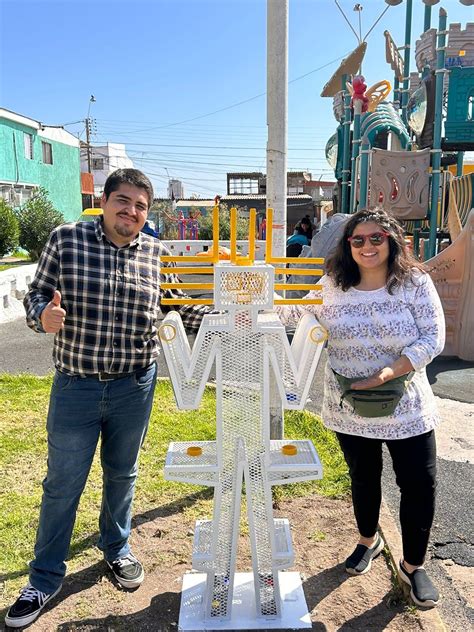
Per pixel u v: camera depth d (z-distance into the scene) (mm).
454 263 6582
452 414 4875
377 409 2246
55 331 2051
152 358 2412
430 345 2281
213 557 2234
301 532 2982
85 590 2535
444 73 7730
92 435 2334
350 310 2385
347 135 9758
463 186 8242
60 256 2195
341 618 2357
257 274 2086
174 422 4484
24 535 2930
